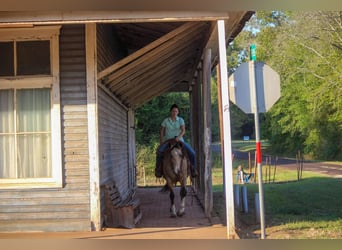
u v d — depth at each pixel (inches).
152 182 967.6
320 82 1165.7
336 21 1072.8
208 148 374.9
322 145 1378.0
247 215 446.0
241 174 874.1
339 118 1144.8
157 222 345.4
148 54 335.0
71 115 313.6
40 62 316.5
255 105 268.5
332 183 780.6
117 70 337.7
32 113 318.0
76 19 263.7
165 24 387.5
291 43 1215.6
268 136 1675.7
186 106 1213.7
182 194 378.6
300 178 916.0
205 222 342.3
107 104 370.6
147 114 1176.8
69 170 312.3
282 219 426.6
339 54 1085.1
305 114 1355.8
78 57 314.8
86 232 302.8
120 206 323.0
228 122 273.7
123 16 264.4
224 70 273.7
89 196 310.0
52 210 311.0
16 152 318.0
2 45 317.1
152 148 1117.1
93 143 310.8
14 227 309.9
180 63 470.3
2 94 318.7
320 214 457.1
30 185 312.3
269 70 270.5
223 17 267.7
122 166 482.6
